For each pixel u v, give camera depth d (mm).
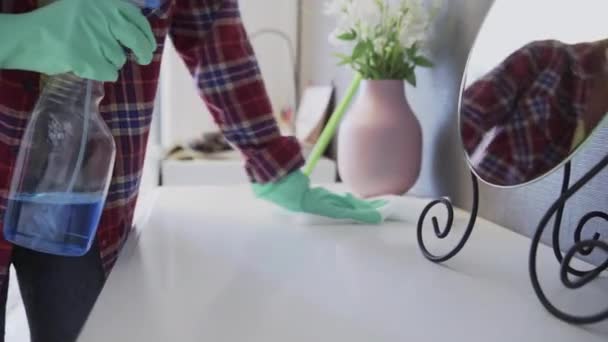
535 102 582
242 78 863
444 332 457
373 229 817
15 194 602
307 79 2215
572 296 543
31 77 667
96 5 580
